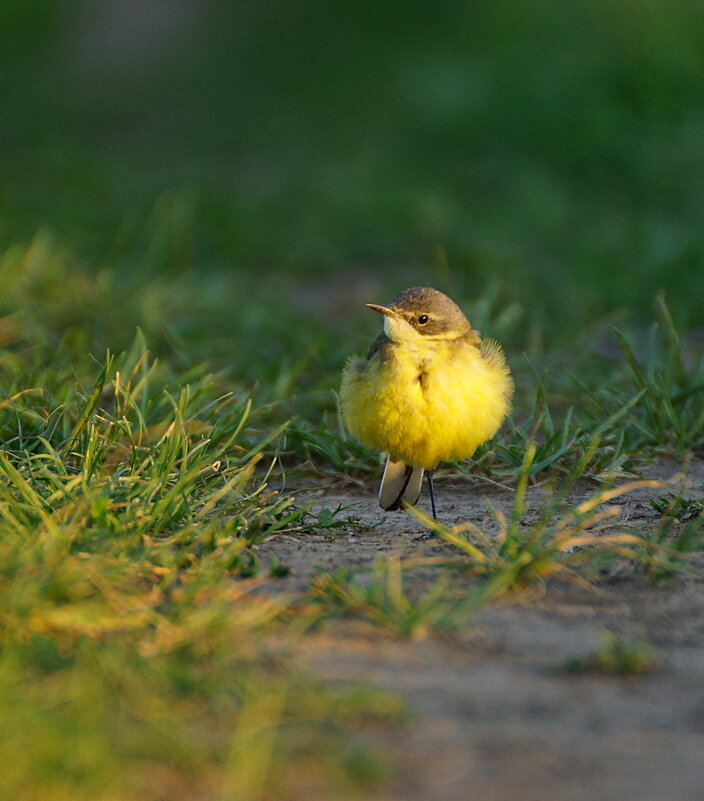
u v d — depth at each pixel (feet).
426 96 102.63
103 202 84.84
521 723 17.72
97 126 121.29
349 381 30.71
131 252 73.10
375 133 103.30
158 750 15.97
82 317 47.96
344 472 35.83
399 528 30.22
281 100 119.96
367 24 128.88
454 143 96.73
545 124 94.43
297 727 17.10
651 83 96.84
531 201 83.56
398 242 78.28
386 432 29.99
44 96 133.90
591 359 48.93
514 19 114.62
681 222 79.10
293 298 65.31
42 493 27.04
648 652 20.76
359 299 65.67
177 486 26.66
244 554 26.17
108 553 23.44
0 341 43.91
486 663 20.24
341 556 26.53
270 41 136.26
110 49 149.89
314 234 79.25
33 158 102.01
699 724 17.80
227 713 17.54
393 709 17.71
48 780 14.85
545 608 23.24
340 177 90.43
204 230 79.51
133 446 29.73
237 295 60.08
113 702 17.17
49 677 18.11
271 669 19.33
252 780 15.40
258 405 39.60
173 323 49.98
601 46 102.73
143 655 19.25
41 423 33.12
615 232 75.66
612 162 90.43
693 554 26.76
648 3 103.30
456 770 16.14
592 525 29.91
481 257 70.28
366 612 22.29
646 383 40.27
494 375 30.58
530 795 15.46
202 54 139.85
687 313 60.59
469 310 52.60
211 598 22.49
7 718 15.67
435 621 21.84
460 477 35.50
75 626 20.21
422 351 29.53
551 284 64.13
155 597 22.43
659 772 16.15
